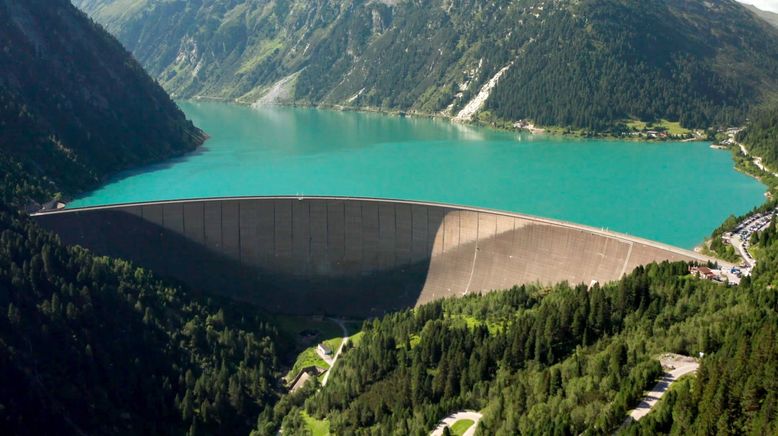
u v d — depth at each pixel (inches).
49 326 6240.2
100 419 5895.7
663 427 3996.1
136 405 6136.8
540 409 4638.3
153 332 6806.1
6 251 6692.9
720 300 5447.8
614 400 4392.2
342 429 5634.8
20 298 6348.4
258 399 6525.6
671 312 5452.8
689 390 4156.0
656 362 4596.5
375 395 5856.3
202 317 7524.6
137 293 7239.2
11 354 5802.2
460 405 5300.2
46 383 5880.9
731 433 3789.4
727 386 3973.9
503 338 5831.7
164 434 5994.1
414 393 5595.5
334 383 6392.7
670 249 6934.1
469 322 6678.2
